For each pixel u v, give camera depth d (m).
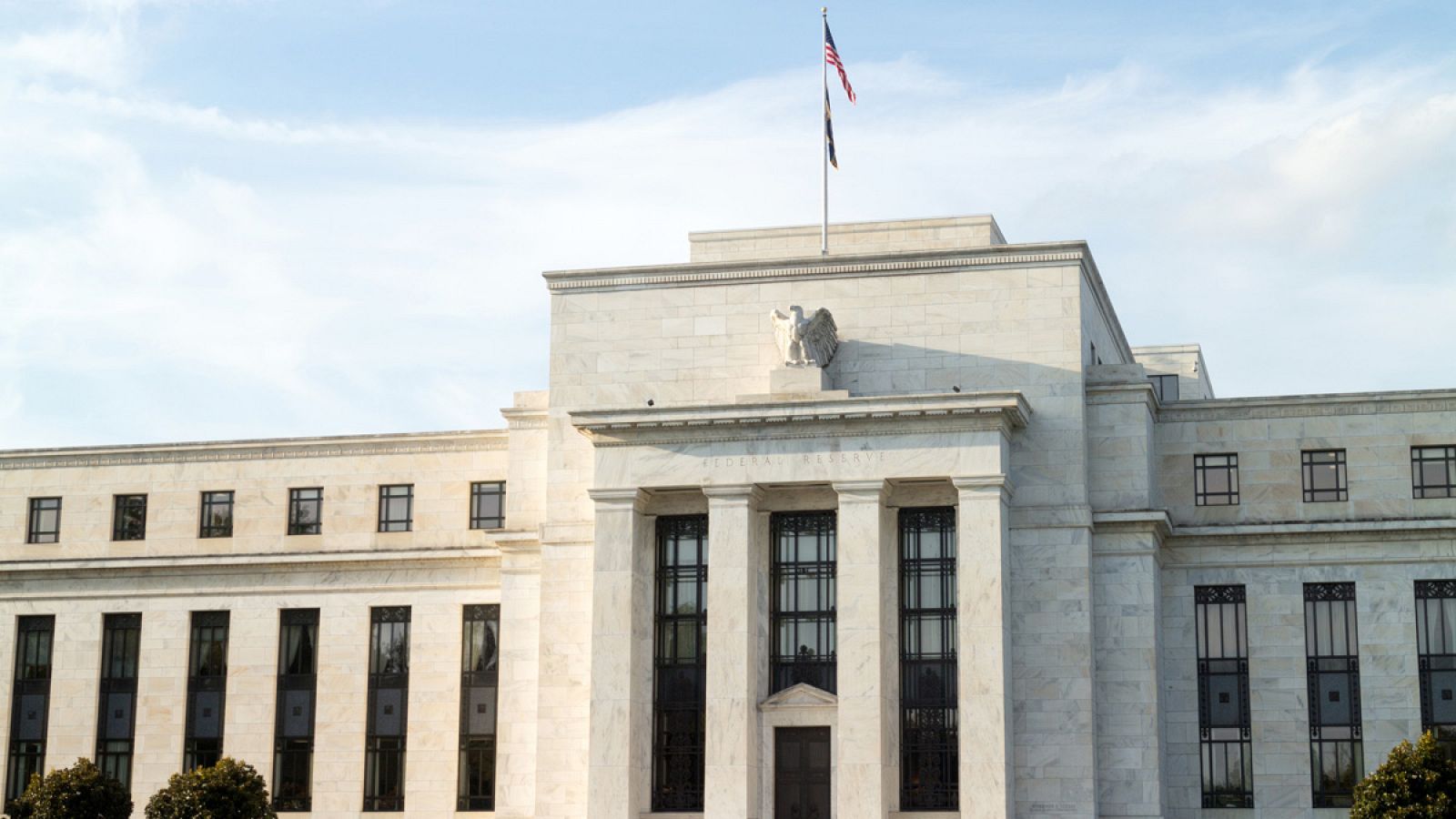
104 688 93.25
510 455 87.44
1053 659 77.50
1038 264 81.00
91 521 95.31
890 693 78.25
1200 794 80.75
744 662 77.75
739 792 76.69
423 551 90.00
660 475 80.19
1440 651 80.25
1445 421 82.12
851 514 77.94
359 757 89.19
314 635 91.25
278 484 93.44
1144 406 80.69
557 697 82.31
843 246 86.25
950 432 77.69
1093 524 79.31
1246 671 81.56
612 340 84.75
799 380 79.88
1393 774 70.31
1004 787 74.69
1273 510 82.94
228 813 78.75
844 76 87.06
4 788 93.19
